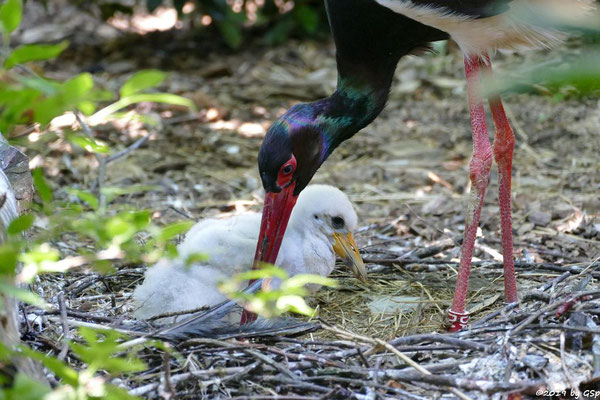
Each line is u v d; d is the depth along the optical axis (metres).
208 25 22.72
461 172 14.97
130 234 6.06
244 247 9.26
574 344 7.68
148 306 8.88
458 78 19.31
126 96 5.72
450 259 10.93
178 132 16.64
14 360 6.40
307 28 21.20
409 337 7.98
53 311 8.46
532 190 13.95
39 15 24.17
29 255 5.90
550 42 9.53
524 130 16.53
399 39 9.75
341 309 9.83
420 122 17.33
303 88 19.02
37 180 7.21
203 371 7.19
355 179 14.79
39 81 5.61
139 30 22.91
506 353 7.55
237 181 14.62
